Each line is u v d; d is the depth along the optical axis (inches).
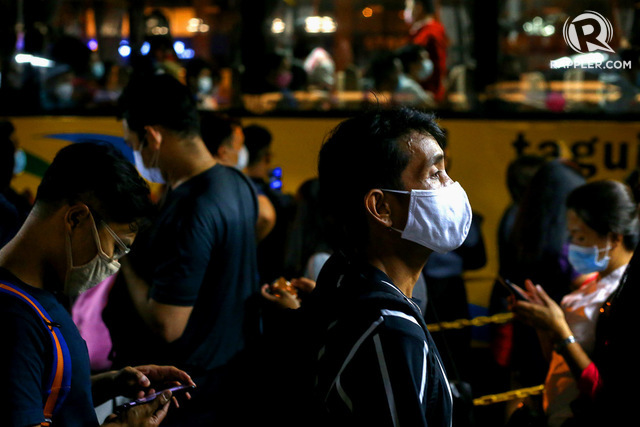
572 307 101.4
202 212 99.1
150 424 69.9
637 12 184.1
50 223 61.7
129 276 102.0
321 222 130.0
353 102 194.7
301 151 195.8
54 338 59.3
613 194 97.3
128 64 195.9
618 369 62.6
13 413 55.2
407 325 54.0
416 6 189.8
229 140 132.3
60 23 197.6
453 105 191.5
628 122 186.5
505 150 190.1
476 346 184.9
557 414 100.1
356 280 57.2
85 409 62.3
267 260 171.8
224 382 100.6
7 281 59.8
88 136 196.7
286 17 193.8
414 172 58.4
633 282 63.3
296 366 56.6
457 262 154.6
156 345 102.3
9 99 197.8
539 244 125.2
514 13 187.9
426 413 54.4
